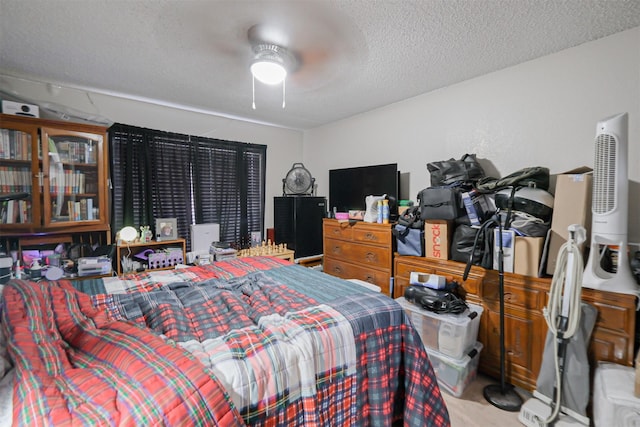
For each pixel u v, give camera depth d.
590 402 1.50
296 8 1.45
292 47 1.82
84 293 1.38
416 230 2.32
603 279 1.46
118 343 0.91
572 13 1.51
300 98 2.79
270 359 0.94
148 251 2.70
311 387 0.99
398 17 1.53
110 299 1.33
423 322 1.92
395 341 1.30
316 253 3.67
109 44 1.80
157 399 0.69
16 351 0.78
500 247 1.73
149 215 2.87
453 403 1.69
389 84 2.46
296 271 1.96
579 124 1.86
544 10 1.48
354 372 1.14
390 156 3.04
